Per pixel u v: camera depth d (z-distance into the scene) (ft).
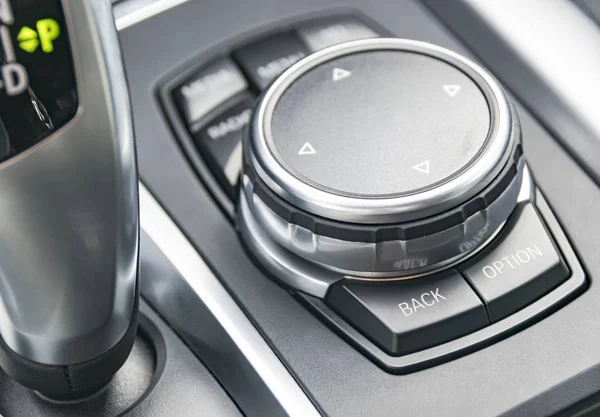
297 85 1.26
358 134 1.19
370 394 1.13
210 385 1.18
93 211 0.93
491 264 1.20
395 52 1.30
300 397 1.13
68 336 1.02
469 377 1.14
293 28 1.55
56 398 1.16
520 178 1.22
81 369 1.06
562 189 1.34
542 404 1.13
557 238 1.27
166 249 1.26
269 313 1.20
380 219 1.10
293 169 1.15
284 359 1.16
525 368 1.15
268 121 1.21
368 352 1.16
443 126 1.19
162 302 1.25
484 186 1.14
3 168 0.87
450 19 1.61
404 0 1.63
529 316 1.19
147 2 1.59
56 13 0.82
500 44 1.54
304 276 1.20
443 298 1.17
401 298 1.17
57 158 0.88
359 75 1.27
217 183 1.34
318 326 1.19
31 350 1.04
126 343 1.08
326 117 1.22
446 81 1.25
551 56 1.50
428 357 1.16
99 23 0.87
